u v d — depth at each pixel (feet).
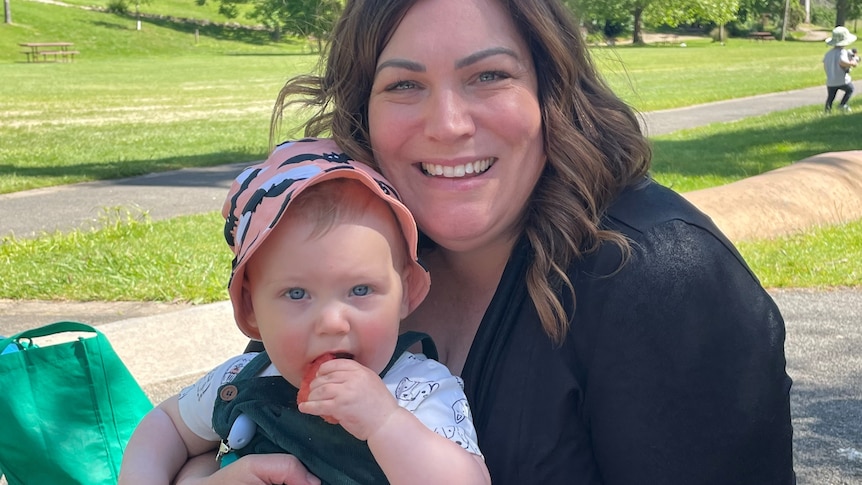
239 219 2.19
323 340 2.05
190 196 13.76
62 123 24.26
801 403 5.52
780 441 2.05
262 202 2.10
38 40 65.31
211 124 24.00
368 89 2.29
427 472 1.95
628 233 2.02
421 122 2.10
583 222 2.05
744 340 1.97
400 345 2.21
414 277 2.21
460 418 2.08
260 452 2.23
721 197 10.82
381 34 2.15
